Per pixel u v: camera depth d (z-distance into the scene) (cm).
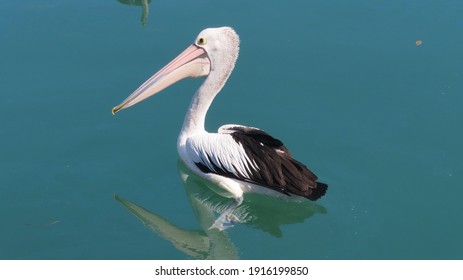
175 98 1362
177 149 1198
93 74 1417
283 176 1038
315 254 1010
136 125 1297
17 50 1485
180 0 1656
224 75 1152
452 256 996
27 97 1359
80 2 1658
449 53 1480
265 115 1316
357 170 1176
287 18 1593
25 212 1102
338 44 1510
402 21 1585
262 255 1018
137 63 1445
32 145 1246
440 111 1320
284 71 1432
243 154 1084
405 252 1005
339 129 1277
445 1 1656
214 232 1070
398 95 1366
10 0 1661
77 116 1314
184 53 1155
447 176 1159
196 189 1172
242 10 1619
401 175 1164
